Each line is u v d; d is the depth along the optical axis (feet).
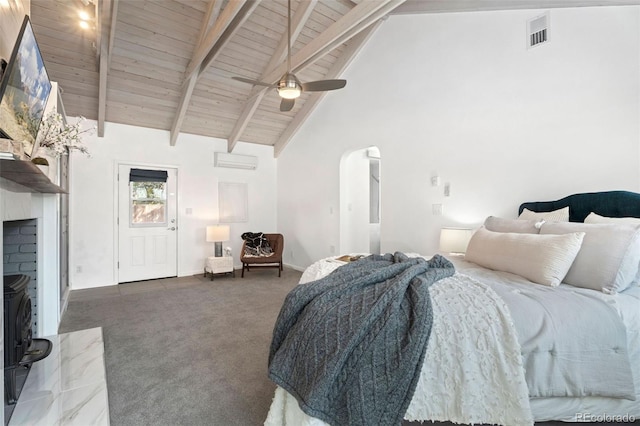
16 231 8.38
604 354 4.44
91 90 13.79
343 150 16.10
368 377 4.05
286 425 4.47
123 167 16.07
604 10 8.48
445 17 11.91
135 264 16.37
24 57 5.32
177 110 15.89
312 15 13.37
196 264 18.20
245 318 10.59
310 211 18.34
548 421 4.52
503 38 10.43
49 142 7.38
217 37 10.94
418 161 12.76
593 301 4.86
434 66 12.25
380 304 4.45
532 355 4.31
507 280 6.12
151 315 10.88
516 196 10.12
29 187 7.06
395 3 9.83
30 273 8.51
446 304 4.60
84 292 14.07
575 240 5.94
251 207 20.22
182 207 17.76
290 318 5.07
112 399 6.01
